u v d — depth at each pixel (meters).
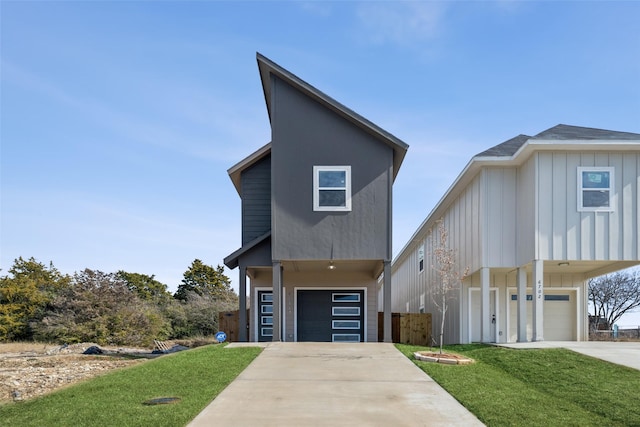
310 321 18.11
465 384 9.31
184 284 42.38
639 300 38.25
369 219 14.97
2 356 17.53
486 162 15.63
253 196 16.77
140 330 25.95
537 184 14.57
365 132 15.20
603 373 10.24
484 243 15.89
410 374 10.16
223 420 7.07
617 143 14.15
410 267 30.19
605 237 14.46
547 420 7.18
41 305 28.05
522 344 14.10
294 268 17.45
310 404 7.91
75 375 11.48
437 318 22.05
